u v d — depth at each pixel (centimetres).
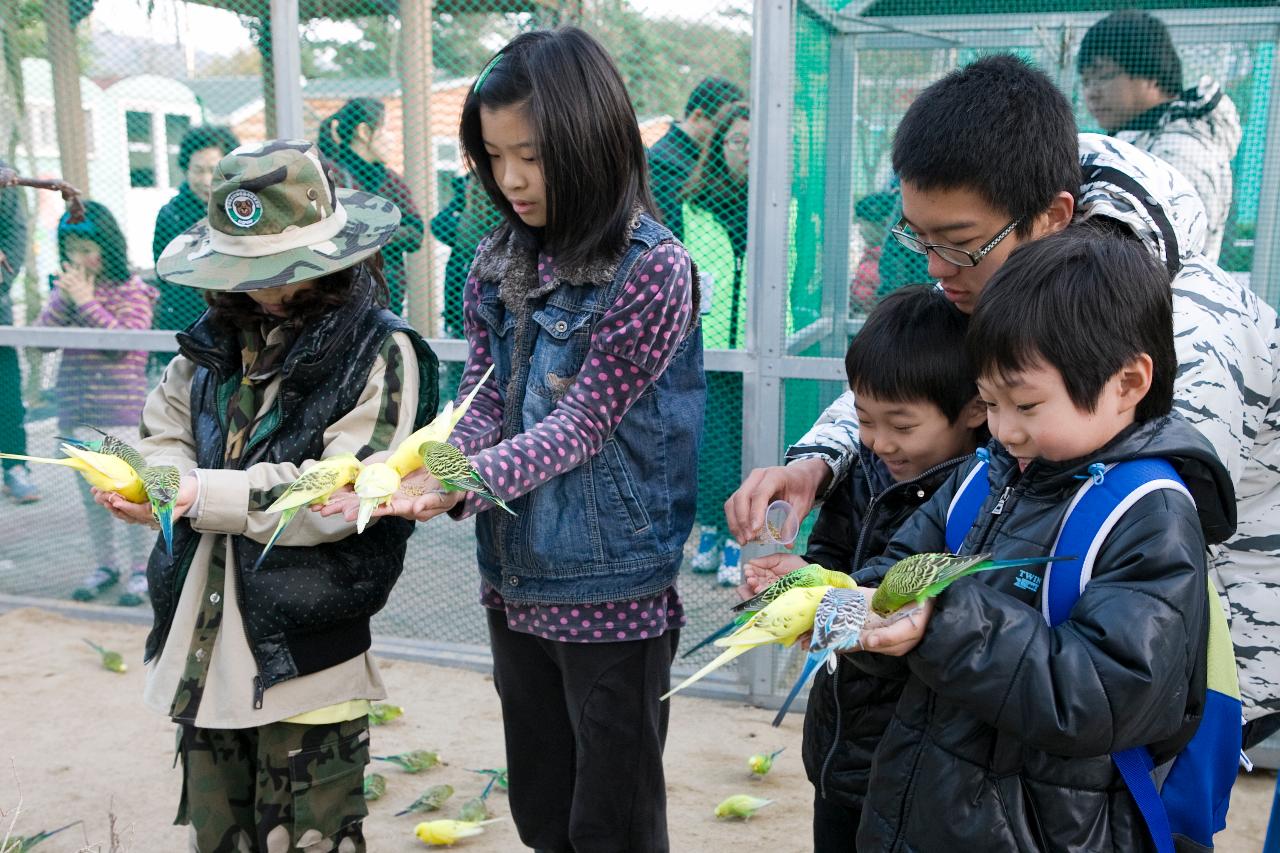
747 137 379
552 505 235
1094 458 160
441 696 427
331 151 418
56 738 387
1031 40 358
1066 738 144
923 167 190
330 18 409
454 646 460
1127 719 143
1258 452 209
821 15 368
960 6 362
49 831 325
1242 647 214
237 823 248
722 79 376
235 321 240
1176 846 164
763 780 358
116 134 446
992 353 158
